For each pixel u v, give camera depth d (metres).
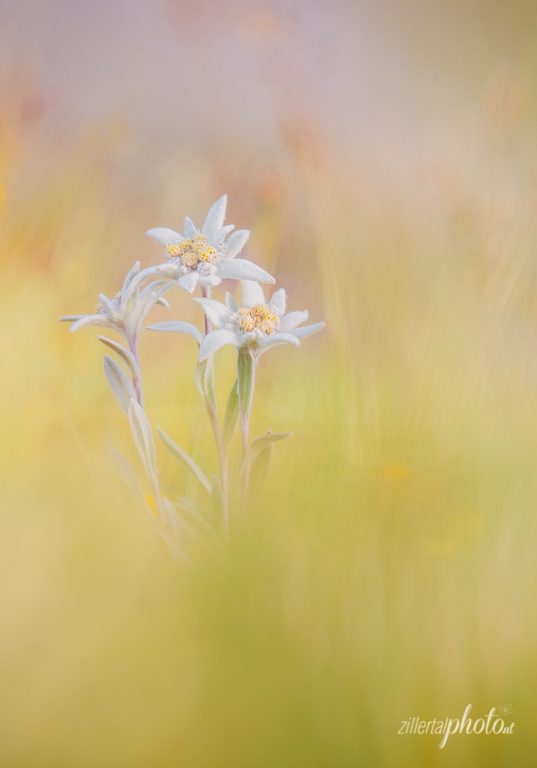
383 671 0.82
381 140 1.54
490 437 0.90
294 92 1.57
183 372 1.13
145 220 1.59
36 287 1.12
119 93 2.18
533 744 0.82
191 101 2.27
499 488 0.87
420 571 0.84
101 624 0.84
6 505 0.88
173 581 0.85
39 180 1.27
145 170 1.85
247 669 0.82
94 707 0.82
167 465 1.03
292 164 1.44
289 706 0.82
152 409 1.09
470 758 0.82
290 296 1.35
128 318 0.97
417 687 0.82
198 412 1.08
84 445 1.00
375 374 0.97
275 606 0.83
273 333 0.96
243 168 1.67
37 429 0.98
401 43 1.95
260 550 0.85
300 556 0.85
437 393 0.93
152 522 0.93
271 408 1.08
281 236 1.36
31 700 0.83
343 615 0.83
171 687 0.83
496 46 1.71
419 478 0.88
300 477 0.92
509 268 1.00
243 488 0.95
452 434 0.91
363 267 1.11
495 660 0.83
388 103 1.75
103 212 1.28
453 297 0.99
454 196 1.20
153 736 0.82
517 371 0.94
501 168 1.19
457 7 1.81
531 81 1.21
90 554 0.86
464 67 1.74
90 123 1.53
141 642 0.83
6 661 0.83
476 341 0.95
